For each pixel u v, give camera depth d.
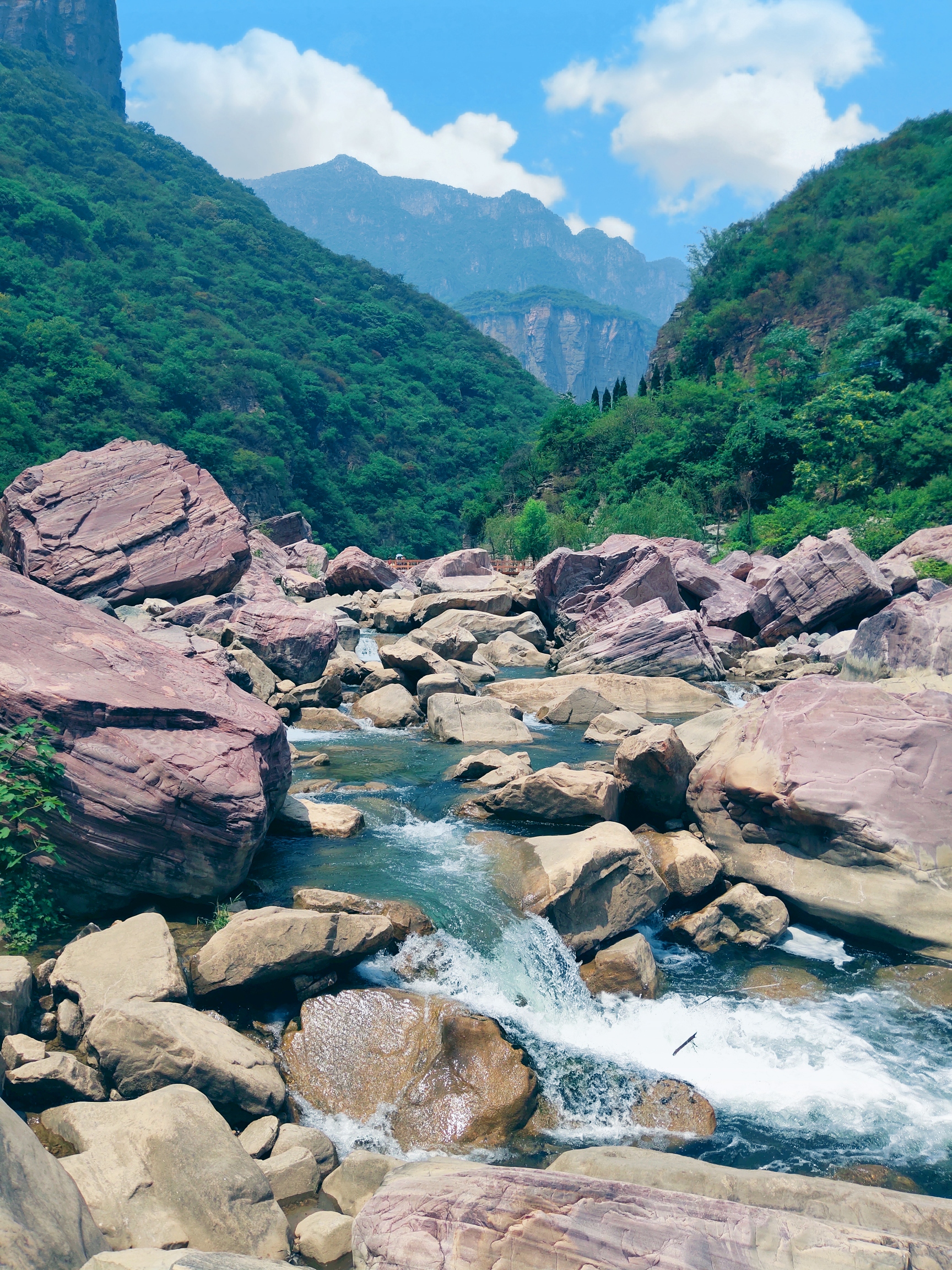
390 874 10.09
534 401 180.62
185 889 8.99
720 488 60.31
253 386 126.12
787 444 58.38
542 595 29.52
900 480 51.78
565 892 9.43
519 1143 6.93
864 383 57.34
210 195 184.62
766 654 25.14
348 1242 5.58
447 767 14.78
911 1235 5.15
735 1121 7.33
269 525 48.09
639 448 70.31
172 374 114.19
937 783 10.34
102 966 7.36
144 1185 5.48
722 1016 8.73
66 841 8.50
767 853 10.91
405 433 149.00
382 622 29.66
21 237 121.06
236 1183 5.65
